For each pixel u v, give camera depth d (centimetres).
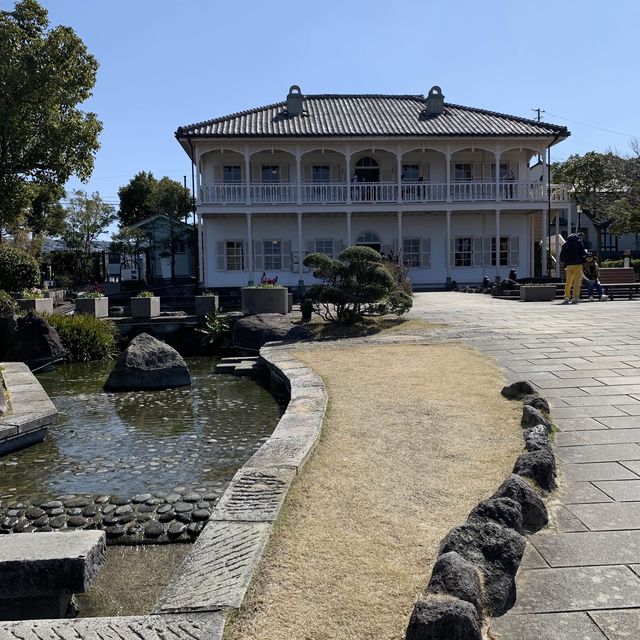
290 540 396
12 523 564
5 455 783
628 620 309
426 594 304
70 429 910
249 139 2864
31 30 2050
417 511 441
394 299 1541
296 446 586
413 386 844
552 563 366
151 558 492
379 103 3403
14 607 399
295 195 2950
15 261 2162
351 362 1065
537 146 3028
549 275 3284
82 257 4097
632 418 664
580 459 543
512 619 312
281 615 313
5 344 1462
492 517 380
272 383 1165
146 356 1246
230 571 356
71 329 1636
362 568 359
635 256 4753
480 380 862
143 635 297
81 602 427
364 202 2945
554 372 892
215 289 2881
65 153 2133
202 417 970
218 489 635
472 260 3153
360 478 509
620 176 3522
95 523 559
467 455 558
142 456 767
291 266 3075
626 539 395
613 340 1127
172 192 3788
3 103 1939
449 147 2986
